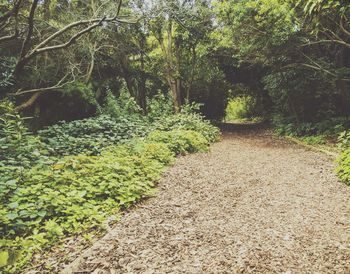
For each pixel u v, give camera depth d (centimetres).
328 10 653
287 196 572
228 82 2694
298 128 1427
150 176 654
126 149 835
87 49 1283
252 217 475
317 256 351
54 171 571
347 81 1225
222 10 1314
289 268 329
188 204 539
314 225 436
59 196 476
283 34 1114
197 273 325
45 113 1420
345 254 351
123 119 1151
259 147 1227
